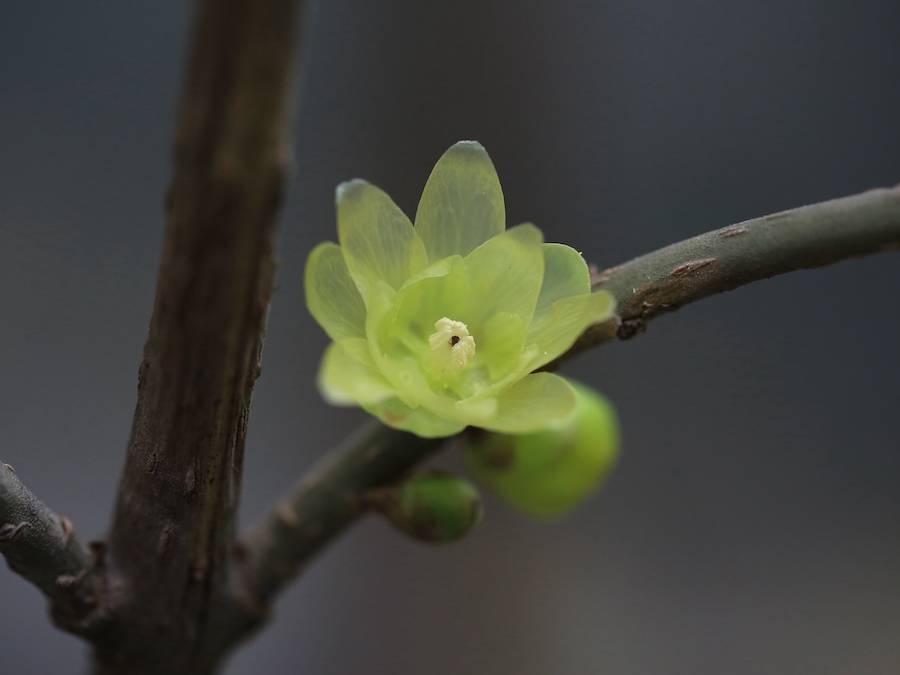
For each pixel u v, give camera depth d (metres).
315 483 0.23
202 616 0.22
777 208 0.33
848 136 0.33
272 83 0.19
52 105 0.31
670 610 0.31
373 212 0.22
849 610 0.31
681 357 0.32
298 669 0.31
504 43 0.33
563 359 0.22
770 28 0.34
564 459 0.23
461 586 0.31
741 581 0.32
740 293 0.32
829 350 0.33
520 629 0.31
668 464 0.32
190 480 0.21
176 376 0.21
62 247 0.31
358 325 0.22
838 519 0.32
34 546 0.22
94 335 0.31
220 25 0.19
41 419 0.30
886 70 0.34
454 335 0.22
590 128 0.33
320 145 0.32
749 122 0.33
